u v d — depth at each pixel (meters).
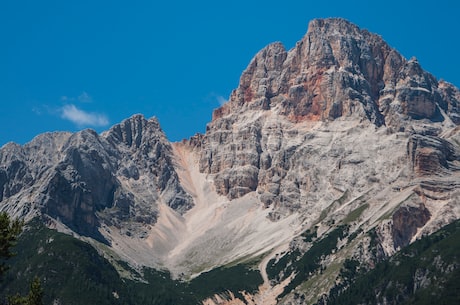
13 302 176.00
